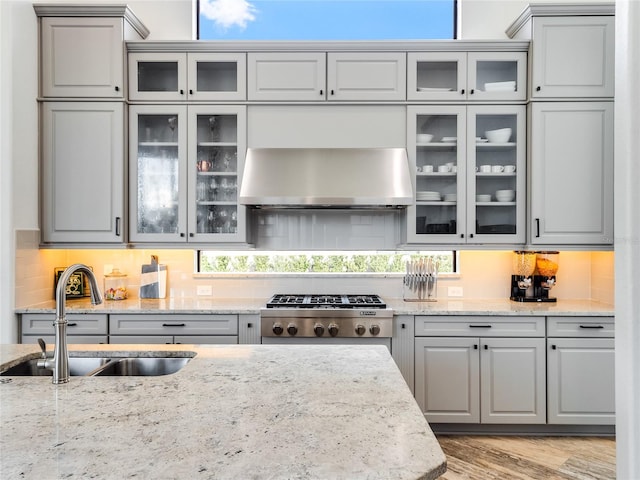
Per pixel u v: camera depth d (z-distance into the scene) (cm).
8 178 275
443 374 280
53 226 299
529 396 278
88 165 298
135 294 343
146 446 90
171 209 308
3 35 272
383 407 113
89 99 296
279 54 304
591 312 276
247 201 284
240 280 342
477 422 279
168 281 343
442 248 306
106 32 297
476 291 340
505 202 304
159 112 305
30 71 290
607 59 292
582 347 277
